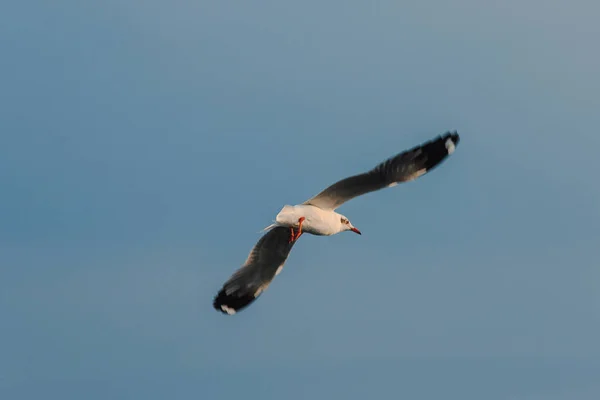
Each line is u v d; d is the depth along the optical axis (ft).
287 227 60.03
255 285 64.13
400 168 56.85
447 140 57.06
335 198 58.49
